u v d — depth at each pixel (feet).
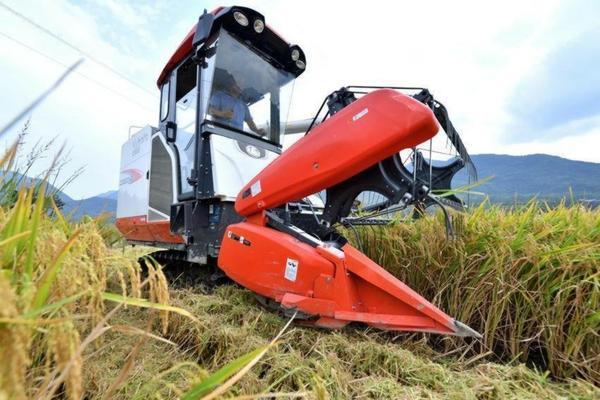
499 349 6.15
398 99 5.11
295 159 6.18
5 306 1.26
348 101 6.88
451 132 7.14
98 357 4.12
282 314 6.44
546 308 5.71
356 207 8.64
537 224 6.87
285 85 12.60
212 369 4.90
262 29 10.21
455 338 5.93
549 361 5.49
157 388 3.76
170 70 12.51
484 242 6.57
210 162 9.32
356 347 5.06
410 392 4.11
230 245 7.04
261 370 4.60
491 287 6.20
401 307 5.33
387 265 8.02
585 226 6.52
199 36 9.75
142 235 12.57
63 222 3.24
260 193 6.73
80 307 2.85
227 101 10.37
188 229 9.33
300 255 5.71
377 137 5.20
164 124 12.50
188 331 5.81
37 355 2.37
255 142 11.21
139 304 2.33
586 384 4.65
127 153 14.57
